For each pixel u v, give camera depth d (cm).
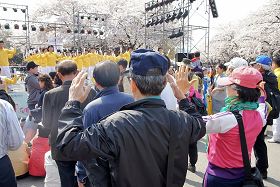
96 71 265
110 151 148
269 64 479
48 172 406
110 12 3362
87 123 253
